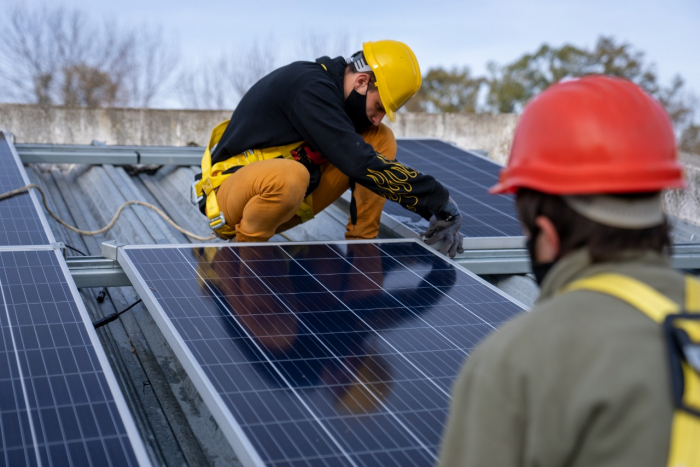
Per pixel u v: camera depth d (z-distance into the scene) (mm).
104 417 2096
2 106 6797
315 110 3668
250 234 3828
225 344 2510
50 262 3121
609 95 1406
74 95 33469
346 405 2205
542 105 1472
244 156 3957
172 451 2666
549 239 1425
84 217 5371
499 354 1284
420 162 6043
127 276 3328
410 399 2287
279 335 2627
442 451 1352
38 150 5805
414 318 2912
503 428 1254
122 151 6066
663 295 1286
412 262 3615
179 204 5637
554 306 1307
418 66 3875
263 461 1874
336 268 3406
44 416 2064
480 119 8406
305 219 4297
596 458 1196
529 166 1439
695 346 1191
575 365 1224
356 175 3684
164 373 3166
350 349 2580
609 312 1259
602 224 1353
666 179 1353
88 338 2520
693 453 1152
